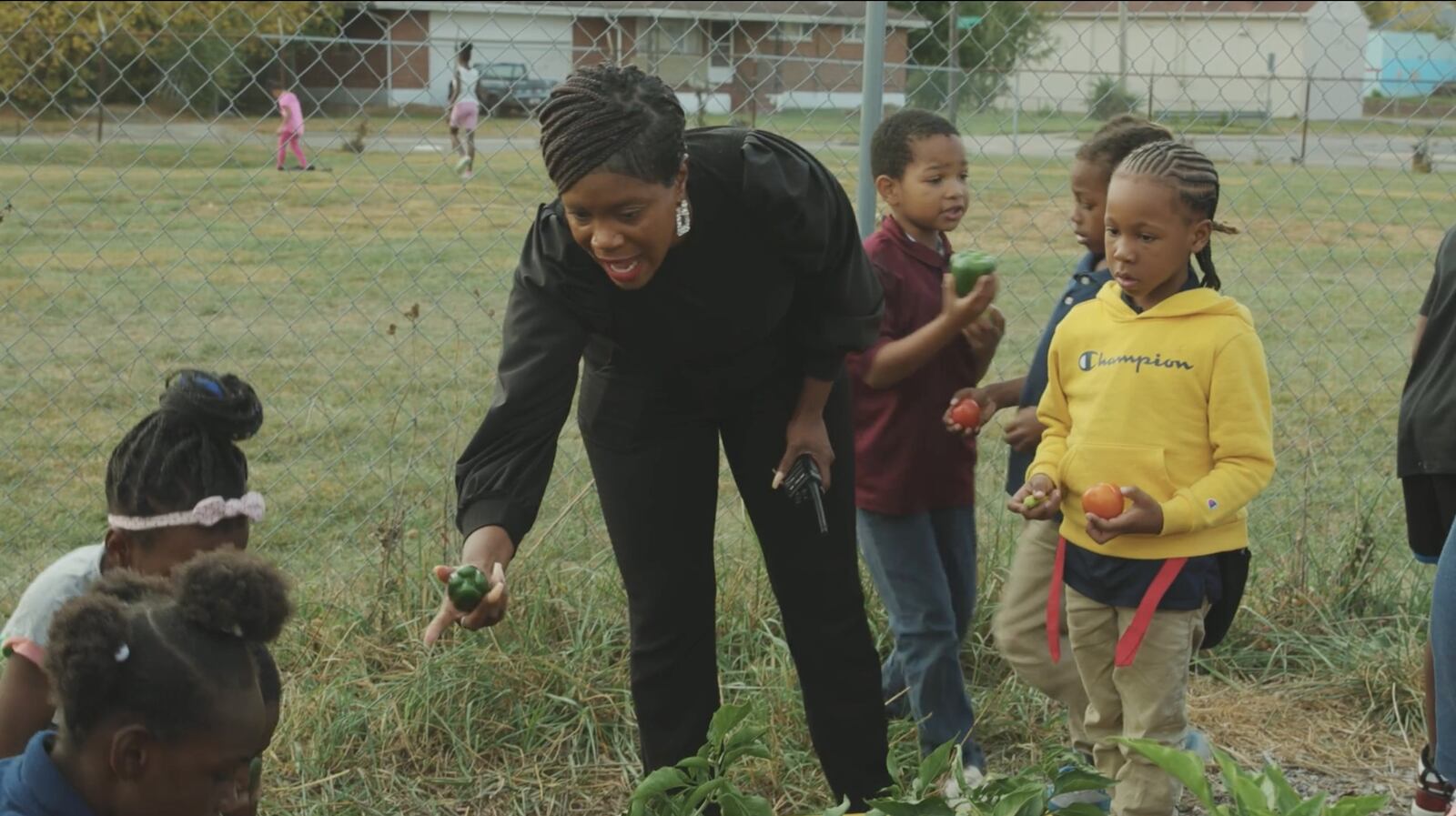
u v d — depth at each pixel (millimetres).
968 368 3918
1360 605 5043
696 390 3117
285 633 4422
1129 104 7148
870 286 3096
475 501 2879
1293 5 32312
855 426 3850
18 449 6957
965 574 4059
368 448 7055
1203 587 3240
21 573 5359
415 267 12898
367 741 4051
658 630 3314
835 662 3350
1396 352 9680
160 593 2037
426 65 20844
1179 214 3141
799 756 3982
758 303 2945
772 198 2816
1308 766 4180
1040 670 3625
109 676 1891
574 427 7527
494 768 4070
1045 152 16969
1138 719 3268
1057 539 3584
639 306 2898
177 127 18953
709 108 12422
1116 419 3238
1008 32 6359
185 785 1956
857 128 6191
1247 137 7938
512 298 2973
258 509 2619
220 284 11820
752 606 4633
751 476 3258
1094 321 3352
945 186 3824
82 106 14625
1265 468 3160
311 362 9023
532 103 18047
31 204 14695
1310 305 11422
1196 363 3182
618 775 4055
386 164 18219
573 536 5160
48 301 10711
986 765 4086
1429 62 7484
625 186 2557
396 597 4605
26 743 2484
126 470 2520
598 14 5938
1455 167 9766
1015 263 12375
